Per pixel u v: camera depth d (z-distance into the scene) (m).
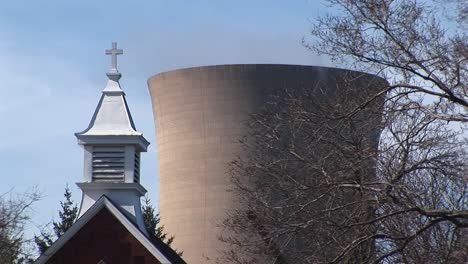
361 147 67.31
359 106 64.88
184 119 168.75
